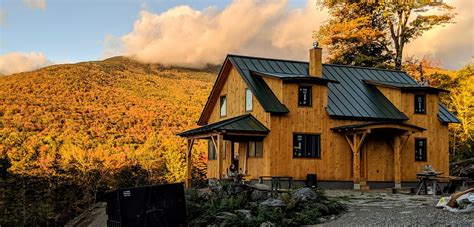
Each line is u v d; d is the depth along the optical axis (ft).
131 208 56.59
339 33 152.15
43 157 182.09
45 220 148.05
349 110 94.84
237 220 55.72
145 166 181.57
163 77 353.92
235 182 69.21
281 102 89.66
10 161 179.63
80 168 174.19
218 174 85.92
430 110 99.96
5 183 163.22
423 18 142.51
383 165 95.25
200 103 298.15
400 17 146.10
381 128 87.92
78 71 317.83
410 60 159.12
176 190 59.62
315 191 62.80
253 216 57.06
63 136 218.59
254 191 67.51
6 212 147.43
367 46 152.25
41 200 159.02
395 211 55.47
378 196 74.49
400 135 91.30
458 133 142.92
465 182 93.20
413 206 59.11
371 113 95.91
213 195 67.51
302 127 90.22
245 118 91.35
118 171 178.29
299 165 89.25
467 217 47.03
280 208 58.65
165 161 183.73
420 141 98.63
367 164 94.02
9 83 282.77
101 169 176.35
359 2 153.17
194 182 145.59
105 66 344.49
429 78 153.48
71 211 155.84
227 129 85.92
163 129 244.42
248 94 95.35
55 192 165.17
